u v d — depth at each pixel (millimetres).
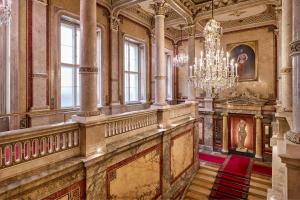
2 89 5465
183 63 11539
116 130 5086
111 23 8508
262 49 11547
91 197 4059
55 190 3400
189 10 9016
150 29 11102
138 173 5664
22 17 5410
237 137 12664
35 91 5691
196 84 6812
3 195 2643
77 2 7039
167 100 13562
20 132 3010
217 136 13156
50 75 6191
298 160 2215
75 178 3752
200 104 13781
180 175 8422
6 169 2891
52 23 6234
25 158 3137
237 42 12305
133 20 9914
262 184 9172
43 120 5898
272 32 11195
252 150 12156
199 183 9586
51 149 3518
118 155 4875
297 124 2443
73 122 3898
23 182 2867
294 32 2480
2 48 5441
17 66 5336
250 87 12023
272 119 11281
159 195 6738
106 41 8453
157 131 6348
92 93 4254
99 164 4254
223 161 11602
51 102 6227
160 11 7012
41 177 3072
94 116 4223
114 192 4770
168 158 7148
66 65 7094
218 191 8992
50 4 6172
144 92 10938
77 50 7480
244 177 9703
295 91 2475
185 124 8375
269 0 7742
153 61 11469
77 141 4004
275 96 11234
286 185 2395
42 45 5867
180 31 13586
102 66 8242
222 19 11461
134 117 5734
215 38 6543
